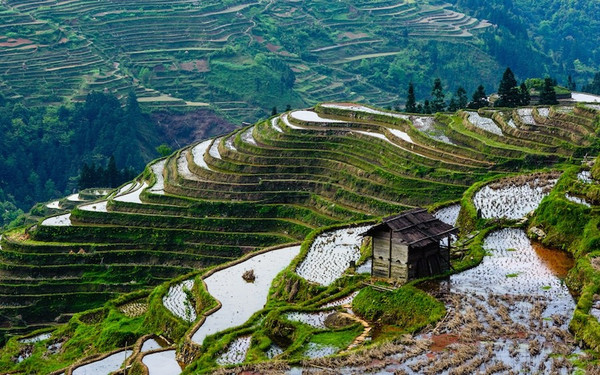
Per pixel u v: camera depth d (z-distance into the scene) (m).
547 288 58.38
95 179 150.25
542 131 103.44
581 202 69.00
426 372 47.53
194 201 105.38
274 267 77.00
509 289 58.38
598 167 73.88
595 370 45.72
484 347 49.78
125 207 107.44
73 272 96.69
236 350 57.81
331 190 103.06
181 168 117.06
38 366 73.25
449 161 100.62
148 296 77.56
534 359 48.03
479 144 102.25
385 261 62.41
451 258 66.06
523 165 95.94
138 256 98.06
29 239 103.81
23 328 90.88
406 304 57.38
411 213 63.94
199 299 70.62
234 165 112.12
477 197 77.62
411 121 114.50
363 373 48.25
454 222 76.00
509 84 125.12
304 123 118.25
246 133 124.38
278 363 50.69
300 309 60.41
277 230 99.81
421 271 62.12
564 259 64.00
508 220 71.62
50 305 92.88
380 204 96.50
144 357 62.72
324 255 73.44
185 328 66.94
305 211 100.75
